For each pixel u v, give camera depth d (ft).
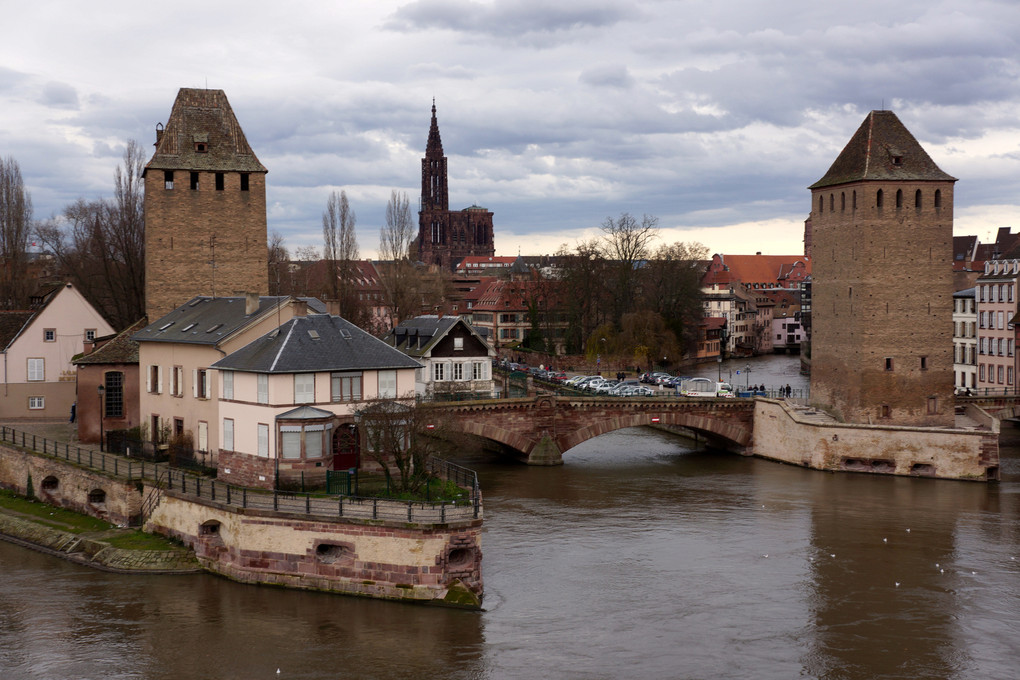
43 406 299.79
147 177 293.64
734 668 151.84
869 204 312.50
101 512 220.02
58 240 463.01
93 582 185.57
